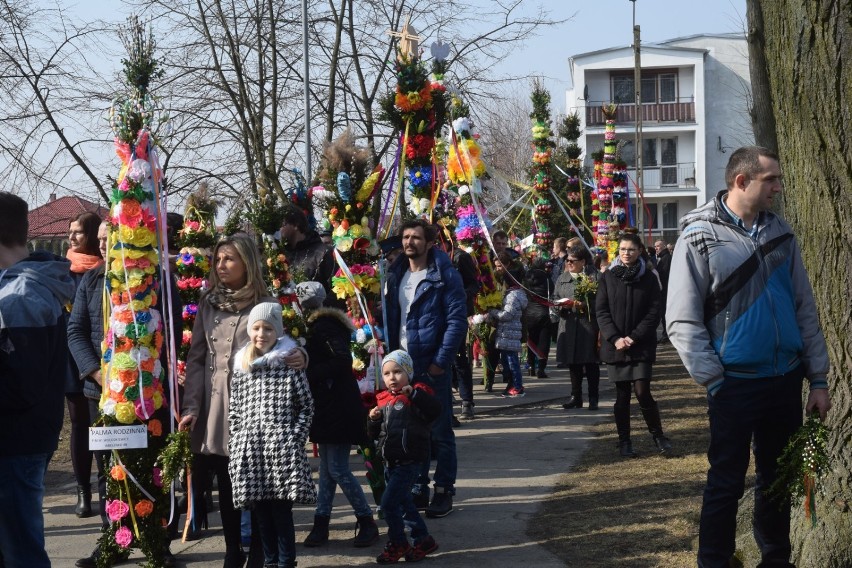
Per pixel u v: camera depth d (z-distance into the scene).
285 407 4.93
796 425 4.48
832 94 4.46
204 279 6.70
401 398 5.58
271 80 21.69
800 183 4.71
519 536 6.01
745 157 4.45
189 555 5.86
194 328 5.33
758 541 4.71
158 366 5.29
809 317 4.51
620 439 8.36
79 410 6.86
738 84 44.41
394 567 5.49
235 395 5.00
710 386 4.43
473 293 9.95
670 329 4.48
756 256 4.42
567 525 6.19
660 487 7.06
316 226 8.90
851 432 4.56
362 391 6.68
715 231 4.47
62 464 9.04
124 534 5.22
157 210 5.35
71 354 6.51
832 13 4.40
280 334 5.04
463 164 11.21
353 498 5.96
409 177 8.55
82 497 6.96
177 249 6.79
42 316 4.21
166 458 5.01
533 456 8.55
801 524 4.77
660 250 21.59
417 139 8.35
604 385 13.90
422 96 8.30
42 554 4.28
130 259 5.23
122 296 5.23
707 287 4.48
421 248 6.50
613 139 16.12
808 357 4.48
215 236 6.91
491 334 12.53
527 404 11.88
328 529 6.06
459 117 11.23
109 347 5.29
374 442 6.38
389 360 5.62
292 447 4.89
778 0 4.65
